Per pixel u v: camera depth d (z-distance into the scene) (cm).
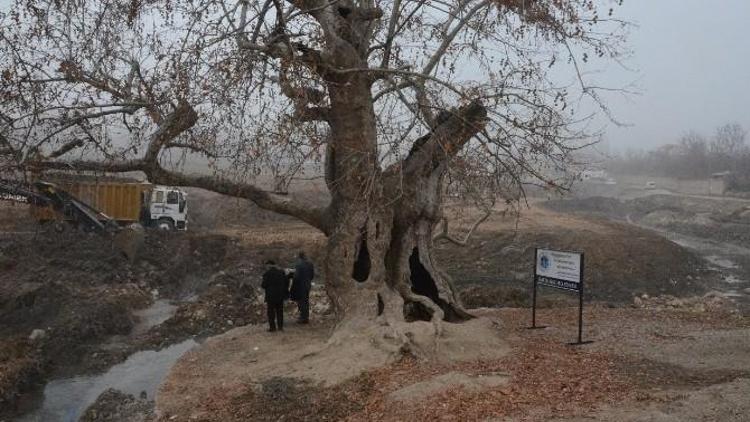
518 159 1119
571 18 1263
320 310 1880
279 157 1130
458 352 1130
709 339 1223
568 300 2325
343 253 1377
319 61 1234
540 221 4278
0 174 1232
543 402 845
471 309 1766
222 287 2103
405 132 1135
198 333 1800
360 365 1095
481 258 3102
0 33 1185
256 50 1148
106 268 2459
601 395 870
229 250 2831
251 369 1186
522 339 1259
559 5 1261
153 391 1307
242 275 2433
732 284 2947
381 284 1380
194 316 1881
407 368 1060
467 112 1272
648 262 3061
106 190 3253
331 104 1326
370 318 1309
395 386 975
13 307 1930
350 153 1334
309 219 1456
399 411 868
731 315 1557
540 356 1099
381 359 1106
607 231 3819
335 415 905
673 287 2784
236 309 1939
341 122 1338
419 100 1249
